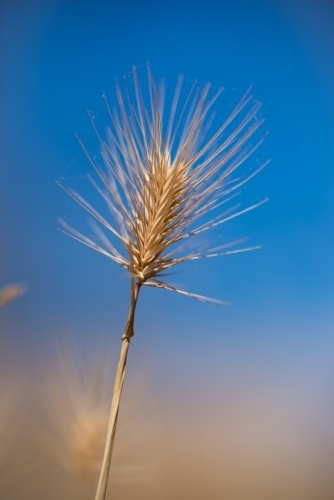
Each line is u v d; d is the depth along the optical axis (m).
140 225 0.27
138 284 0.27
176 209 0.27
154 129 0.27
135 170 0.27
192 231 0.27
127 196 0.27
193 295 0.27
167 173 0.27
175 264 0.27
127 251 0.27
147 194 0.27
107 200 0.27
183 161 0.27
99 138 0.28
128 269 0.27
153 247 0.27
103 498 0.25
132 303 0.26
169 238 0.27
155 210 0.27
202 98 0.28
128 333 0.26
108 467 0.25
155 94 0.28
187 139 0.27
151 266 0.27
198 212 0.28
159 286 0.27
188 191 0.27
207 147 0.28
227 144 0.28
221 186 0.28
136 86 0.28
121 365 0.26
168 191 0.27
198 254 0.27
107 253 0.27
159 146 0.27
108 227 0.27
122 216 0.27
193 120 0.27
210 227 0.28
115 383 0.26
